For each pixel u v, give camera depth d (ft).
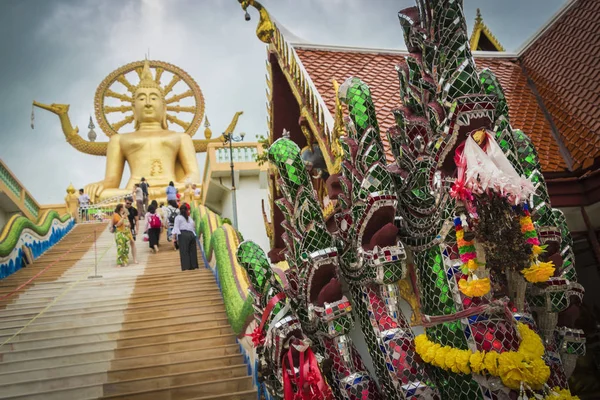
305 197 15.99
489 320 13.26
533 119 28.14
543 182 16.61
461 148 13.62
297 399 15.66
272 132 31.37
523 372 12.42
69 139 115.34
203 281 44.50
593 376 24.39
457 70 13.61
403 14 16.26
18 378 30.14
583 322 24.53
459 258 13.84
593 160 22.63
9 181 69.56
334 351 16.33
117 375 29.94
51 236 68.39
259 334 17.44
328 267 15.66
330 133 20.88
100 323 36.83
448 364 13.44
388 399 14.96
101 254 59.57
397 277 14.76
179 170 117.91
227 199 78.64
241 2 28.27
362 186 15.29
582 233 24.23
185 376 29.32
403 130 16.11
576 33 30.78
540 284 15.61
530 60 32.78
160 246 62.95
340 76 28.14
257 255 18.24
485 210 13.00
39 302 41.37
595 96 26.37
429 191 14.37
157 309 38.32
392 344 14.84
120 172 112.57
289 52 25.89
